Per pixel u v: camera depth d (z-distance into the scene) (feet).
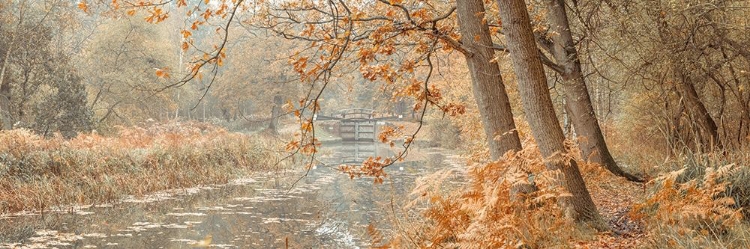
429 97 28.14
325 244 31.40
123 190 50.37
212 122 166.40
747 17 32.01
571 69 37.52
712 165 25.03
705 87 43.09
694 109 37.99
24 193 44.29
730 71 36.60
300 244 31.55
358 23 28.71
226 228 36.19
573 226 21.15
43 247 31.04
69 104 87.92
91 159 52.80
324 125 194.18
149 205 45.32
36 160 49.11
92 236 33.94
